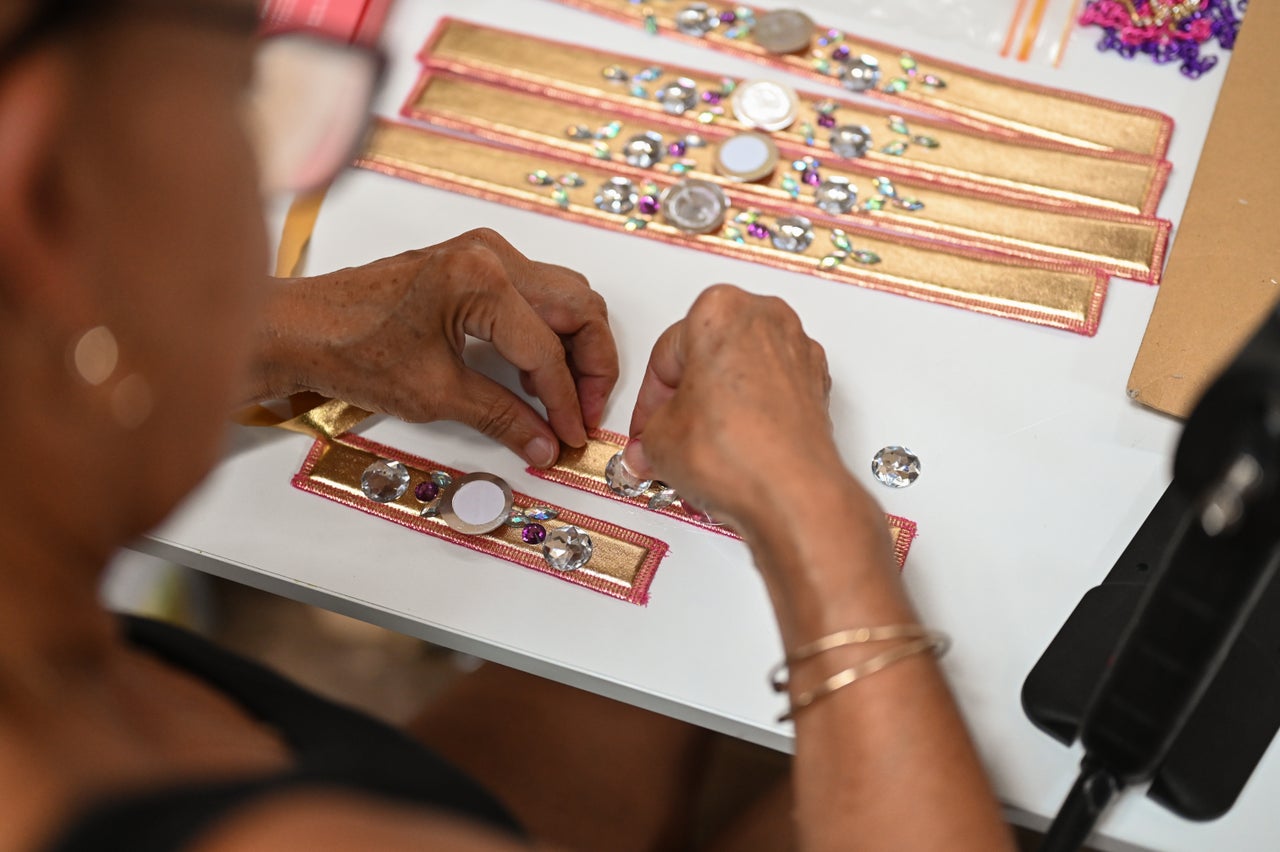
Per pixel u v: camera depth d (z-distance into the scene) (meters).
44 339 0.37
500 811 0.55
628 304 0.97
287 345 0.85
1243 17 1.05
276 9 1.03
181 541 0.87
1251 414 0.53
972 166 1.01
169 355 0.41
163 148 0.37
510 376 0.94
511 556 0.86
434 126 1.06
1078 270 0.95
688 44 1.09
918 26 1.08
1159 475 0.86
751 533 0.70
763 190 1.02
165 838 0.39
